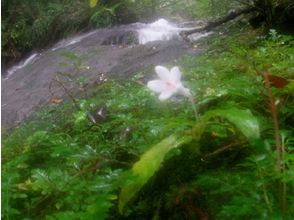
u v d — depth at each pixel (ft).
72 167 5.86
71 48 24.58
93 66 17.38
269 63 7.99
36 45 30.63
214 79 7.86
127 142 6.31
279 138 4.96
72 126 8.62
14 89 19.47
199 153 5.64
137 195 5.53
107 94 9.04
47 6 32.42
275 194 4.44
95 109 8.52
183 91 5.16
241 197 4.23
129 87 9.26
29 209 5.54
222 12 21.35
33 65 22.74
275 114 5.04
